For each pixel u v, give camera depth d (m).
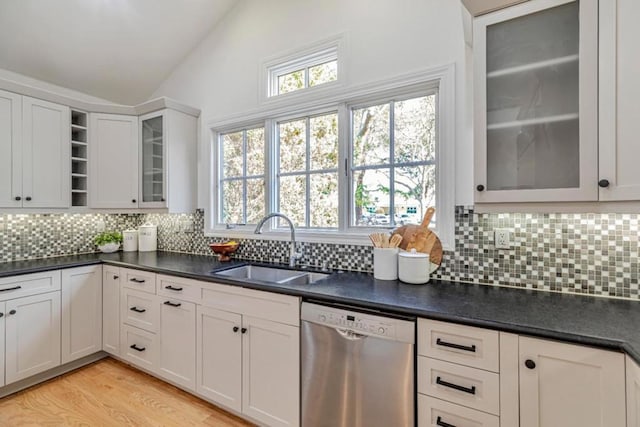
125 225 3.44
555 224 1.60
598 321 1.18
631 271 1.45
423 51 1.92
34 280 2.28
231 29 2.83
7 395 2.17
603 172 1.23
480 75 1.47
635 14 1.18
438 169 1.91
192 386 2.09
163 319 2.25
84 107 2.81
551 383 1.10
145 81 3.21
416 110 2.02
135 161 2.97
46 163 2.57
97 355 2.70
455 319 1.24
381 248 1.90
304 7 2.41
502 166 1.46
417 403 1.33
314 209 2.42
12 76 2.61
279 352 1.72
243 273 2.42
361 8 2.15
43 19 2.36
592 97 1.25
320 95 2.29
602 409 1.03
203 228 2.97
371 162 2.18
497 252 1.73
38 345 2.29
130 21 2.63
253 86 2.67
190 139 2.97
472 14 1.49
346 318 1.49
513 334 1.15
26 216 2.73
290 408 1.68
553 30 1.37
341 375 1.51
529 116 1.41
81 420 1.91
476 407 1.21
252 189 2.77
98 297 2.65
